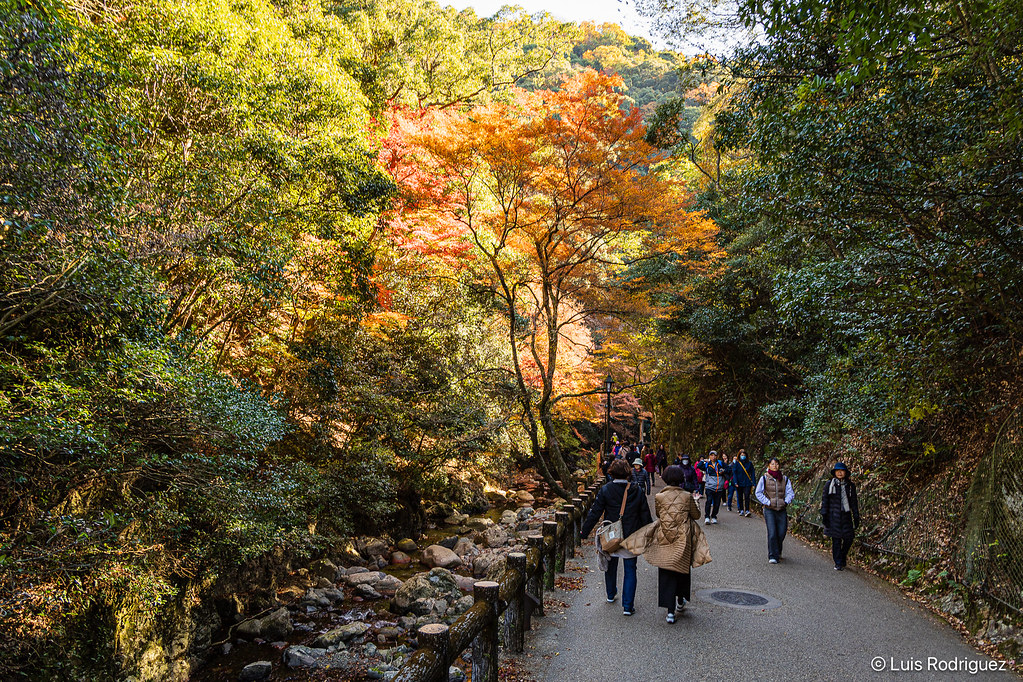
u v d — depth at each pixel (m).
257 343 10.39
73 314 5.97
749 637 5.95
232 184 7.64
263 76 9.10
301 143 8.67
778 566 9.30
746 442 21.34
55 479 5.61
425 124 18.12
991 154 6.25
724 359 20.98
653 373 23.44
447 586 9.75
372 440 13.21
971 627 6.15
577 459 31.19
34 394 5.15
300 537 9.05
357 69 15.09
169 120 8.20
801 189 7.35
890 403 9.06
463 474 18.78
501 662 5.35
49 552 5.30
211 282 8.12
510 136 13.51
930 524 8.23
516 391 16.94
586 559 10.20
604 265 21.48
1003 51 5.90
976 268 6.66
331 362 11.41
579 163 14.47
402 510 15.20
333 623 8.98
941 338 7.69
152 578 6.43
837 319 8.96
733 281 19.03
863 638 5.94
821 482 12.99
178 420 6.16
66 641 5.93
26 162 4.62
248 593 9.17
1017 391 7.39
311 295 11.97
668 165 17.09
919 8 4.95
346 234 10.75
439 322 16.05
